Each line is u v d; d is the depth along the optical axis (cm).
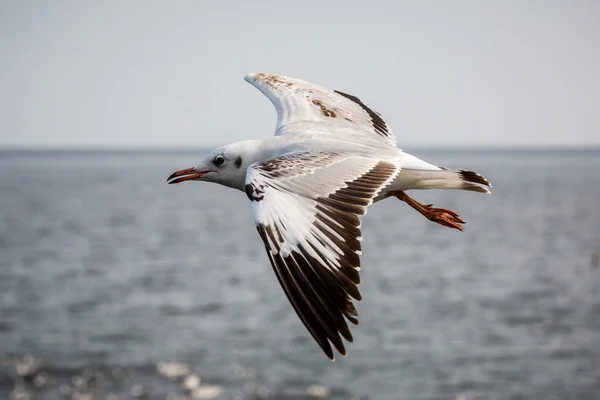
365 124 688
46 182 14738
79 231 5859
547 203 9012
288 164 534
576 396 1822
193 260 4122
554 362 2062
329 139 633
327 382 1888
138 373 1970
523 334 2350
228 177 695
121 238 5356
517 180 15238
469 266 3847
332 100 722
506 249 4588
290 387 1852
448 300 2886
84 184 14175
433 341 2259
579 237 5225
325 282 458
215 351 2156
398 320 2522
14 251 4603
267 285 3231
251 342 2250
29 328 2464
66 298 3002
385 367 2005
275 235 481
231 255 4338
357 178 518
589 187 12538
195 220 6994
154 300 2923
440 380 1905
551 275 3531
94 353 2153
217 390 1836
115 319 2589
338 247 471
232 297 2950
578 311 2691
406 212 8750
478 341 2264
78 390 1848
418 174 619
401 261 4056
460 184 614
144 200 10238
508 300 2891
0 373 1973
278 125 698
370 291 3095
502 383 1892
